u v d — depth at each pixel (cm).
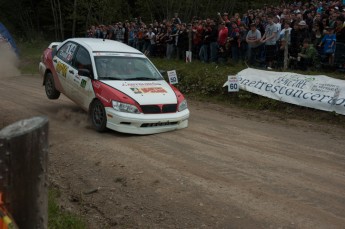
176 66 1634
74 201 522
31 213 203
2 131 192
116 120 802
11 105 1127
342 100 1031
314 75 1165
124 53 958
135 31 2184
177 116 852
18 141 189
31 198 200
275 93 1180
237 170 620
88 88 879
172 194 530
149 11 3359
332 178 596
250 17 1742
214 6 3331
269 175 601
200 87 1412
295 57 1392
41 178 202
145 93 843
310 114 1074
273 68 1417
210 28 1625
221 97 1313
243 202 505
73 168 634
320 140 829
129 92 830
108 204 508
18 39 4100
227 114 1105
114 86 842
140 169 620
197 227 445
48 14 4359
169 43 1902
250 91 1239
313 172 620
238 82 1276
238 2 3381
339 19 1325
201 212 480
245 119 1038
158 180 576
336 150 752
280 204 501
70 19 4022
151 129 825
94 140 778
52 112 1036
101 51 937
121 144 751
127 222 461
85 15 3709
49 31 4406
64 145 748
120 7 3662
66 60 1001
